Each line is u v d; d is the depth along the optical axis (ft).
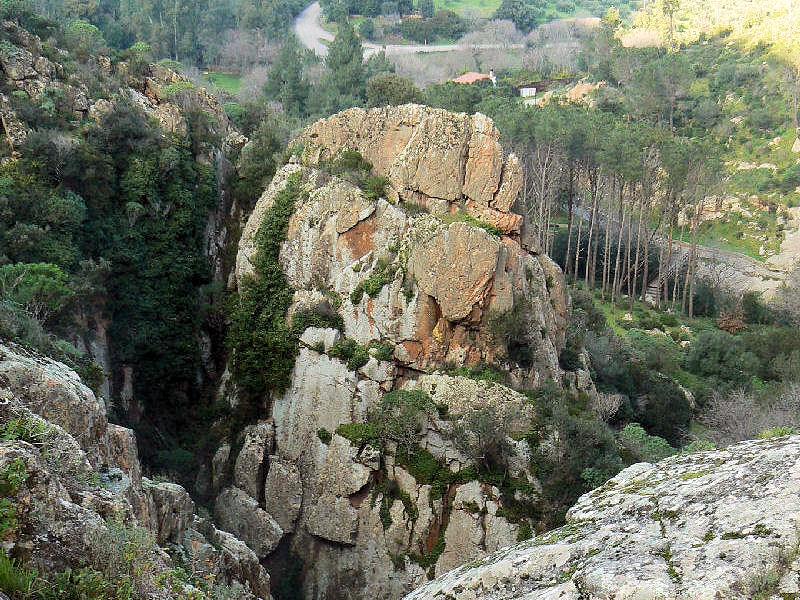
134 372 172.24
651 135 333.83
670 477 59.16
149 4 474.08
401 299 161.79
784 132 463.01
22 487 54.39
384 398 155.63
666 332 295.69
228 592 82.69
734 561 45.57
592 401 179.11
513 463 145.79
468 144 171.12
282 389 168.35
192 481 166.20
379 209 170.19
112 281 171.32
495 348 158.30
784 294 336.29
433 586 59.26
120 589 53.16
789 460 52.85
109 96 201.26
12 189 157.58
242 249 185.57
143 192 180.14
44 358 88.48
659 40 619.26
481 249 156.56
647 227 347.36
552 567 53.16
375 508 150.51
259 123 247.29
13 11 211.00
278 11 597.93
